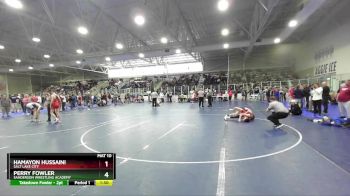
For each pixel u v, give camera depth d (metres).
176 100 29.08
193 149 5.97
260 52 27.33
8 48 21.45
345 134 7.08
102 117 13.97
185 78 31.41
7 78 33.69
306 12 12.88
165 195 3.49
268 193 3.46
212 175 4.20
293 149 5.66
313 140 6.45
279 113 8.35
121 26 15.25
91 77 37.16
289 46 25.81
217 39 19.31
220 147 6.09
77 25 14.18
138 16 10.45
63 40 19.12
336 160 4.79
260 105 18.52
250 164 4.71
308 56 21.28
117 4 11.87
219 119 11.30
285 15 15.87
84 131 9.21
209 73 30.11
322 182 3.78
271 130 8.12
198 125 9.70
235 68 28.67
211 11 14.05
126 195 3.53
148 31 17.12
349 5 13.80
